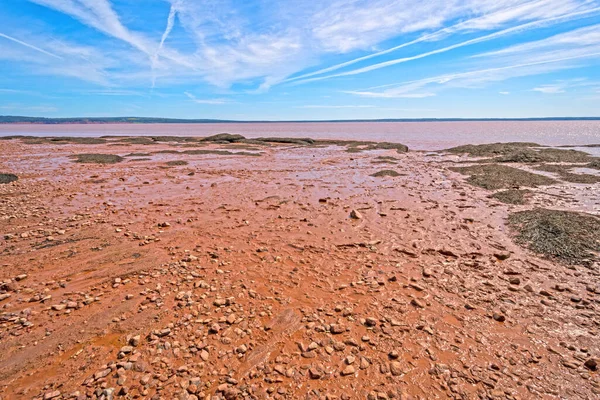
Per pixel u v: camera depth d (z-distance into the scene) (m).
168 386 3.46
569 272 5.95
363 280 5.75
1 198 11.30
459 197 11.85
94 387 3.44
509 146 26.56
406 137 54.22
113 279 5.76
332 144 37.09
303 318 4.69
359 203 11.09
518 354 3.93
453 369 3.71
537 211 9.23
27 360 3.83
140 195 12.20
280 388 3.46
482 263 6.37
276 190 13.23
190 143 36.47
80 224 8.66
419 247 7.18
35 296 5.16
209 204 10.95
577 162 19.41
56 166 19.02
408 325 4.49
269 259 6.63
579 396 3.34
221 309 4.89
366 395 3.38
